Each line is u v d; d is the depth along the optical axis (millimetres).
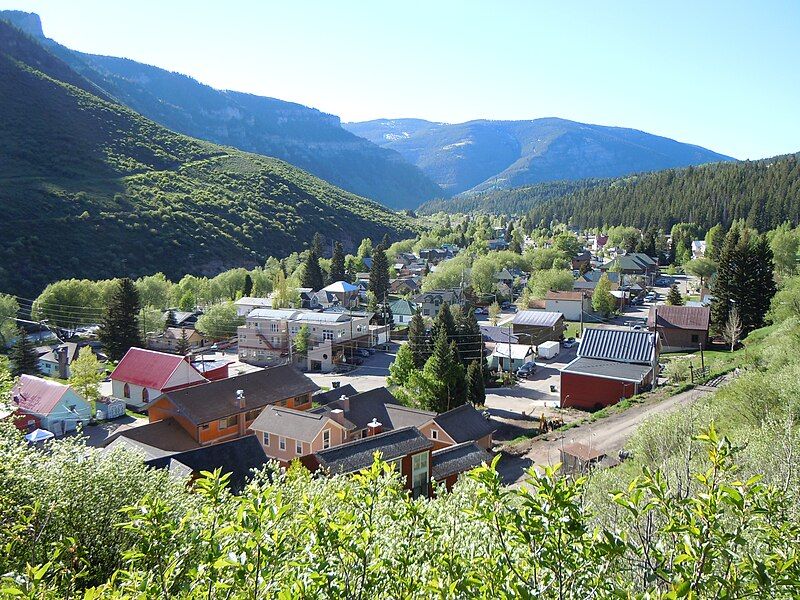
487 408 53031
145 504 8117
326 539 7168
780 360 37469
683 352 70750
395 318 99438
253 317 81625
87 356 53875
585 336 56562
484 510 6699
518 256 141375
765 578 5797
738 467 6523
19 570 11133
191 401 43438
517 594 6211
